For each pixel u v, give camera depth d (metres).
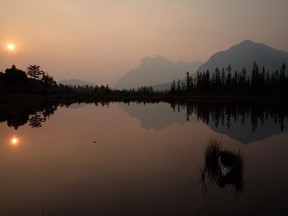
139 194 9.15
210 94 111.38
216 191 9.27
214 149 12.61
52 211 8.06
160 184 10.08
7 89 78.25
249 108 52.59
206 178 10.66
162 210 7.89
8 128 26.16
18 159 14.45
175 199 8.65
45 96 87.00
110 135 22.30
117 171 11.89
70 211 8.02
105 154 15.35
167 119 34.84
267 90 104.31
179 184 10.03
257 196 8.79
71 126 27.88
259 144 18.09
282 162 13.12
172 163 13.09
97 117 37.41
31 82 106.81
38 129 25.59
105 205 8.34
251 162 13.12
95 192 9.46
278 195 8.84
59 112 45.19
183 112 45.91
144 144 18.28
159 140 19.84
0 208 8.35
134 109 54.06
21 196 9.30
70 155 15.22
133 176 11.12
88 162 13.64
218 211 7.77
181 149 16.50
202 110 49.69
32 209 8.24
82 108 56.34
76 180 10.84
